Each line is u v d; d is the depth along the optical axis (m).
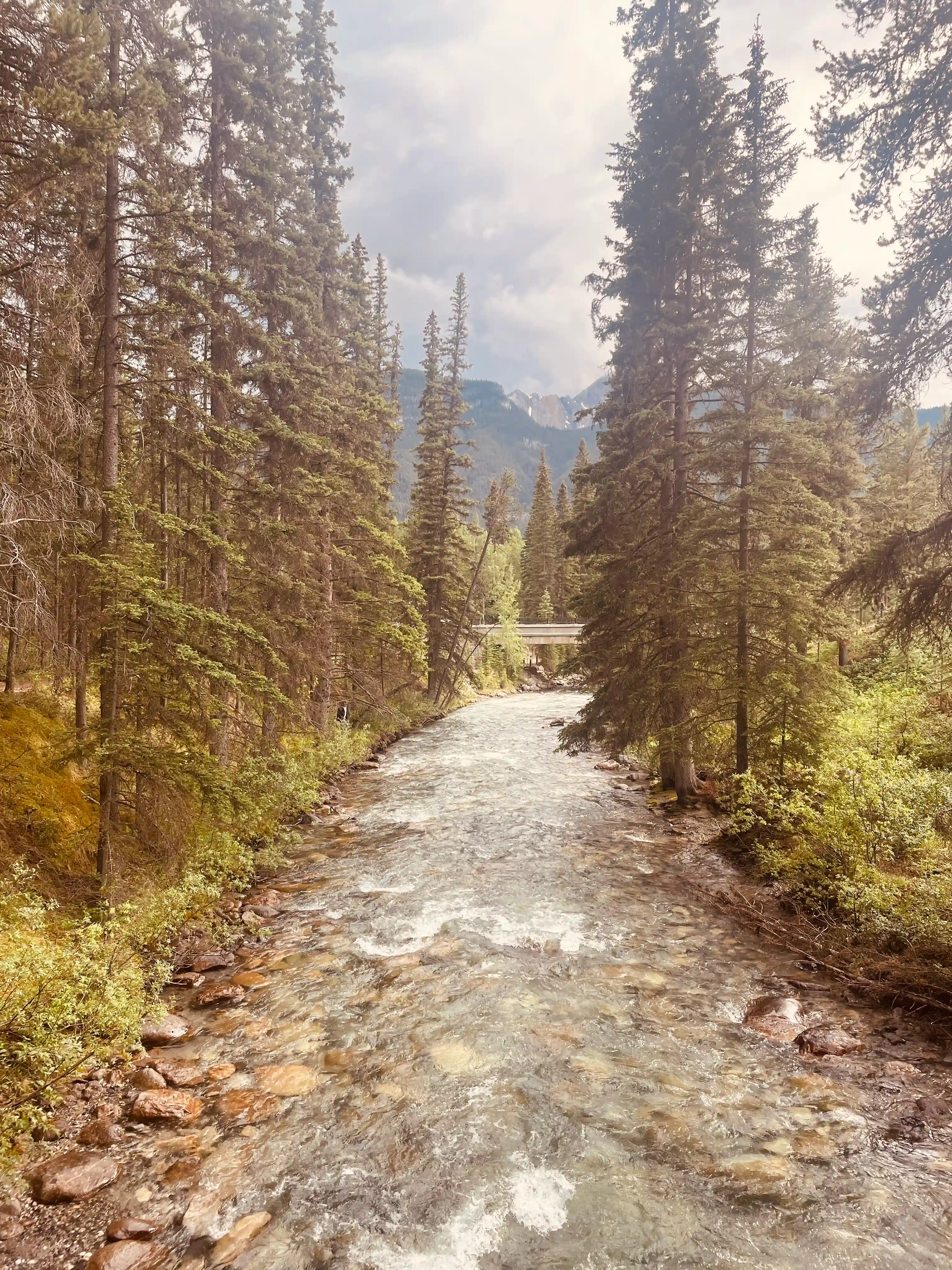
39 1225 4.45
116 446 9.16
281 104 15.48
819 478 13.84
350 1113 5.70
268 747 12.84
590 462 16.62
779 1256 4.22
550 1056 6.55
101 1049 6.13
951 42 7.17
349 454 19.80
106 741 8.38
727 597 13.11
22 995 5.70
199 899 9.73
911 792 9.02
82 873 9.21
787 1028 6.93
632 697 15.12
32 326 8.06
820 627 13.12
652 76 15.55
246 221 15.34
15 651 11.30
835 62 7.94
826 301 18.11
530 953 8.91
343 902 10.74
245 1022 7.17
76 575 8.62
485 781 19.69
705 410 14.45
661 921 9.98
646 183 15.77
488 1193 4.82
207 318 12.36
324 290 20.61
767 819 11.84
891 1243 4.29
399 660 25.44
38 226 8.05
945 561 7.91
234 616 14.06
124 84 9.38
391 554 22.41
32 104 6.79
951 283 7.66
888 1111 5.61
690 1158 5.13
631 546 15.86
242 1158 5.14
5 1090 5.32
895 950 8.00
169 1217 4.56
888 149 7.98
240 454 12.77
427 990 7.88
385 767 21.88
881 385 8.34
